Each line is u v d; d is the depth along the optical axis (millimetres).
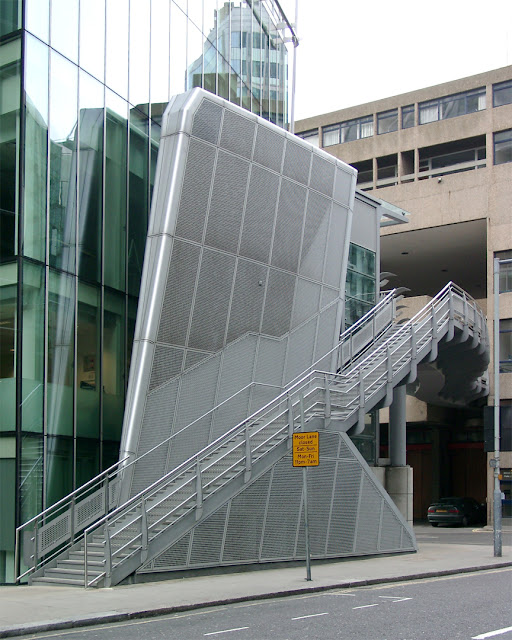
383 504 21016
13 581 15703
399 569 17750
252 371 20750
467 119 48594
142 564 15094
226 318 20125
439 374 38281
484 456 52281
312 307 22797
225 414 19922
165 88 22469
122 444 17906
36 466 16547
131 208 20516
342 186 24031
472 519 42656
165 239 18578
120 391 19500
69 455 17547
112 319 19422
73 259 18188
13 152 16797
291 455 18359
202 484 16734
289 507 18125
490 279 44844
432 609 11969
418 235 47844
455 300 27172
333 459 19547
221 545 16578
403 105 52250
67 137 18219
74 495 17453
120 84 20344
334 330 23547
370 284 29062
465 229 46656
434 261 52656
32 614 11414
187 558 15883
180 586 14547
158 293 18438
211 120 19531
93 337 18672
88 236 18766
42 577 15508
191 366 19234
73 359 17906
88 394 18328
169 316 18734
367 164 53781
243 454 17875
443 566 18516
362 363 22266
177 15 23281
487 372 41781
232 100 27234
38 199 17156
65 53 18297
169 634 9969
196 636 9742
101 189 19312
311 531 18719
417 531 37875
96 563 15125
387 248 50188
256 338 20969
